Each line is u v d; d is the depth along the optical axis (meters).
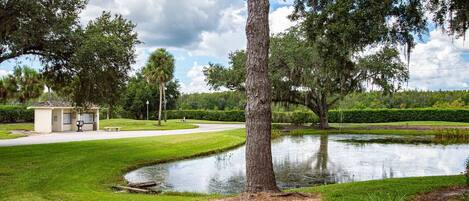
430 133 38.56
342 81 37.81
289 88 43.25
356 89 40.94
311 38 14.98
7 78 56.69
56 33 18.25
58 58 19.75
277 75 40.25
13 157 18.64
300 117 55.34
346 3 13.52
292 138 36.34
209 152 24.80
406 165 19.55
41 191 12.19
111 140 27.25
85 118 43.50
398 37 14.34
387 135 38.81
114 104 22.36
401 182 11.21
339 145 29.53
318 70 37.88
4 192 11.88
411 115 58.72
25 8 17.14
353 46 14.23
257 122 9.31
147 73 54.84
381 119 59.50
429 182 11.11
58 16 19.02
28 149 21.36
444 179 11.72
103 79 20.34
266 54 9.34
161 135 33.50
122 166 18.41
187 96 96.56
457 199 8.68
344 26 13.41
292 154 24.22
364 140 33.66
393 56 39.44
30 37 17.31
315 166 19.45
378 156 23.00
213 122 65.44
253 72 9.30
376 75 39.91
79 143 24.92
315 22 14.43
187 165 19.89
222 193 13.46
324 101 46.41
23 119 57.94
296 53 38.94
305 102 45.31
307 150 26.36
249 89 9.38
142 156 21.36
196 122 64.88
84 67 19.28
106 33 20.61
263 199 8.80
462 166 19.05
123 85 21.69
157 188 14.31
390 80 40.12
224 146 27.47
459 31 13.58
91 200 10.67
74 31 19.34
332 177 16.47
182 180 15.89
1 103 63.81
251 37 9.31
